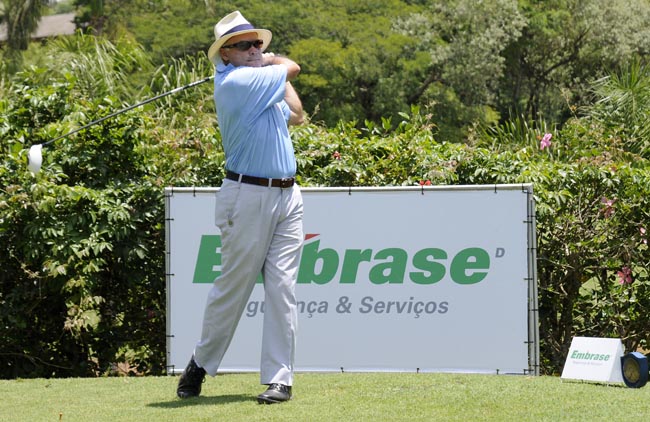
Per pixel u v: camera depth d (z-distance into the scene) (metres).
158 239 15.70
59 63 26.28
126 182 15.90
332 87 72.38
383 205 12.81
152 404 9.98
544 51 79.75
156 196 15.52
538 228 15.32
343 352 12.74
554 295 15.42
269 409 9.38
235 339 12.80
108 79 26.66
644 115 20.52
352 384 11.04
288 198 9.91
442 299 12.66
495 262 12.60
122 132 15.95
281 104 10.23
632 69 21.81
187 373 10.33
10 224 15.12
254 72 9.73
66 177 15.56
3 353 15.68
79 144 15.95
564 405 9.43
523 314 12.53
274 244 9.94
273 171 9.77
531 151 18.03
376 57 72.56
